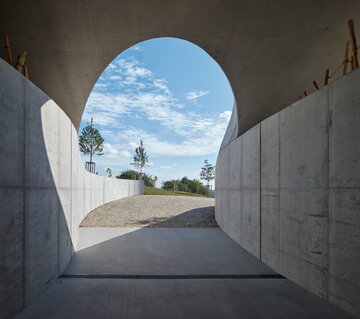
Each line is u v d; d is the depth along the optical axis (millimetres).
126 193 22078
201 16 7043
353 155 3793
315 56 8203
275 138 6164
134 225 11375
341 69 8625
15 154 3631
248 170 7914
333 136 4207
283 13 6918
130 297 4363
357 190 3705
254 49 8016
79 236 9172
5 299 3342
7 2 6234
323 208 4414
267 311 3914
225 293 4590
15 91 3668
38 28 6883
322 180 4457
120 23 7047
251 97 9625
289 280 5312
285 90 9492
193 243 8562
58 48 7473
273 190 6184
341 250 3982
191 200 19453
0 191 3250
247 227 7832
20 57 4996
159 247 7902
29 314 3699
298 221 5117
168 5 6664
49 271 4859
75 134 7844
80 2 6371
